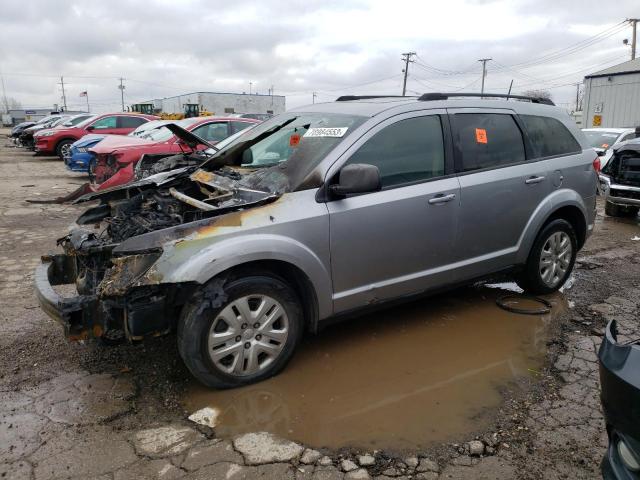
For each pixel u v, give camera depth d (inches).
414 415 128.0
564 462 110.9
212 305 129.8
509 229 184.2
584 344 166.2
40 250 265.7
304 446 115.7
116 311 130.3
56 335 167.6
